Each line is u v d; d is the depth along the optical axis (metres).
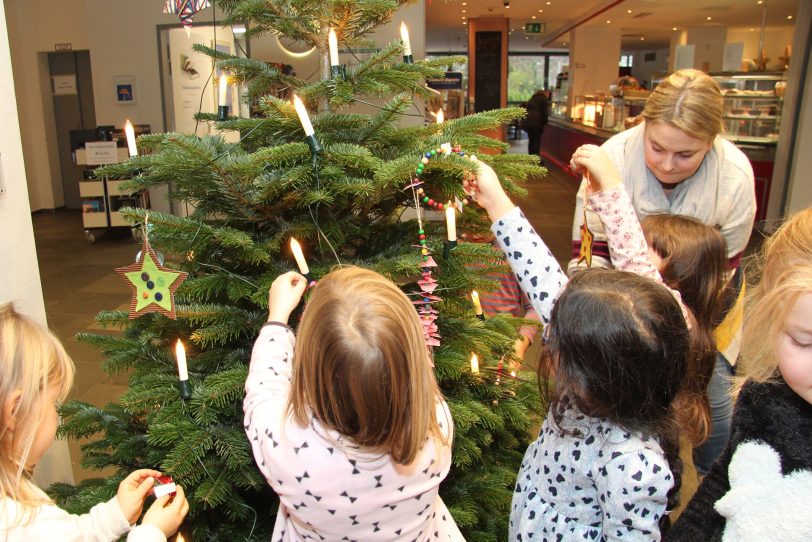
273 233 1.49
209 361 1.51
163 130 7.49
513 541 1.24
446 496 1.61
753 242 5.62
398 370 0.97
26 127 9.08
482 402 1.67
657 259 1.75
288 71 5.28
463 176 1.28
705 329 1.67
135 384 1.47
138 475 1.25
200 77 5.70
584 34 15.17
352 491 1.01
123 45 7.29
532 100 13.34
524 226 1.35
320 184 1.31
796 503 0.84
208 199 1.45
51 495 1.63
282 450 1.03
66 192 9.62
